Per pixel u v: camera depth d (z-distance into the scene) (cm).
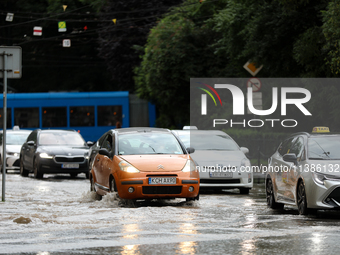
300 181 3422
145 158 4009
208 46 11969
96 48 16675
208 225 2984
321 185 3247
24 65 18250
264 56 8225
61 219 3186
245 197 4794
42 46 17938
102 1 15712
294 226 2938
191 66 12131
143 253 2205
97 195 4491
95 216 3316
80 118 13325
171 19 12912
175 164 3966
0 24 17488
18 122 13250
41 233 2714
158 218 3241
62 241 2486
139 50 14938
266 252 2219
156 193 3866
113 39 15438
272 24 8019
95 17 16725
